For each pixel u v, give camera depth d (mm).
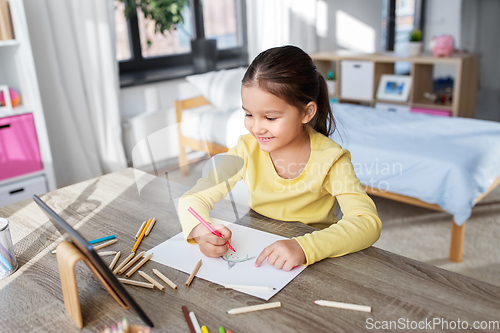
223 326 596
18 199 2150
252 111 820
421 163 1865
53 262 793
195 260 771
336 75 3957
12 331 614
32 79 2123
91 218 949
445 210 1816
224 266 745
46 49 2426
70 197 1065
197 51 3330
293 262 718
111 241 840
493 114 4145
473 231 2084
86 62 2586
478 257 1859
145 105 3121
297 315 612
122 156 2803
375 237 801
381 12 4945
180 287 693
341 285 677
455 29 5109
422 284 673
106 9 2564
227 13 3844
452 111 3301
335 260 752
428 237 2045
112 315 636
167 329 594
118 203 1018
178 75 3260
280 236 837
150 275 730
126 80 3006
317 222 975
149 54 3418
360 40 4754
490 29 4801
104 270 552
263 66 797
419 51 3504
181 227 889
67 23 2469
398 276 696
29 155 2170
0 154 2057
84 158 2627
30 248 847
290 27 3852
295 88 801
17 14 2037
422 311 610
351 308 618
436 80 5051
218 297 662
